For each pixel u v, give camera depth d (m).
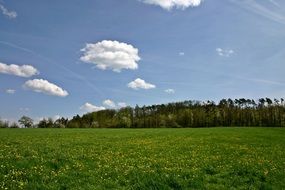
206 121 153.00
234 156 26.44
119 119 159.88
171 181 15.89
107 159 21.92
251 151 30.47
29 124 147.88
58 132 57.97
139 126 152.50
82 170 17.62
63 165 18.69
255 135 51.03
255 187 16.19
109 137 45.34
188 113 154.50
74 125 155.75
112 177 16.45
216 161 22.95
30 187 13.62
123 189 14.49
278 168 21.17
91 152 25.69
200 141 40.16
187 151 28.89
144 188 14.78
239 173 18.83
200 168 19.67
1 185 13.48
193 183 16.02
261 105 162.25
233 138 45.16
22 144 29.95
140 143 36.16
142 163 20.95
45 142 33.50
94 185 14.80
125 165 19.84
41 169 16.89
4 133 50.66
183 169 19.14
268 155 27.81
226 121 153.62
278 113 151.12
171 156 25.03
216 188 15.59
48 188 13.73
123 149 29.30
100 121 162.38
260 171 19.31
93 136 46.75
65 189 13.99
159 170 18.52
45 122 151.38
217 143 38.06
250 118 154.50
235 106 171.00
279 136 50.53
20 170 16.41
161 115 163.12
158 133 56.25
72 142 34.78
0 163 17.53
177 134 53.31
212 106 173.75
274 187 16.41
